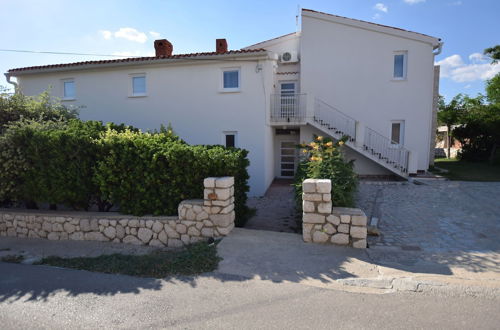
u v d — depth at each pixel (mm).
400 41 12031
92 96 11586
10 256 4762
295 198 6195
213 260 4086
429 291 3275
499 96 21250
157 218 5207
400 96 12195
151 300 3186
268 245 4590
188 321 2795
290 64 13297
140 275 3807
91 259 4426
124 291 3404
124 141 5383
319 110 12492
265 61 10062
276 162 13703
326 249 4469
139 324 2766
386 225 5973
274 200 9227
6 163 5629
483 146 17094
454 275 3682
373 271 3789
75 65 11180
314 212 4668
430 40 11703
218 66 10414
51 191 5680
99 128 6672
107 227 5418
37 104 8008
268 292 3311
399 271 3791
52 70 11461
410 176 11469
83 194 5688
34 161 5742
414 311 2893
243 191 6035
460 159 18438
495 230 5609
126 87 11242
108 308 3045
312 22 12469
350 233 4555
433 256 4332
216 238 4910
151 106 11062
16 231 5891
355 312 2893
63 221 5598
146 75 11039
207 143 10680
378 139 12320
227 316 2863
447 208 7262
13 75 12180
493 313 2842
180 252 4625
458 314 2832
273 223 6598
